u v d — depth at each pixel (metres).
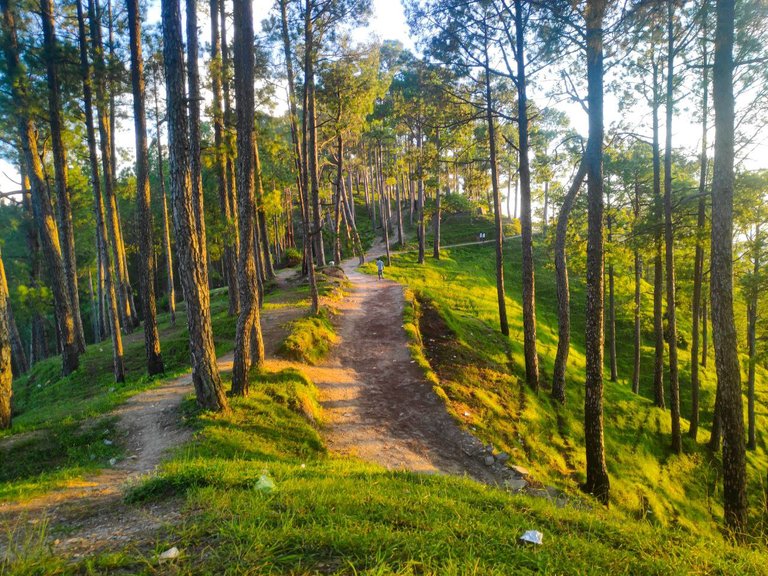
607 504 10.27
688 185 21.72
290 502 4.33
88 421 10.86
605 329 32.12
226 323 21.17
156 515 4.53
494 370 17.16
